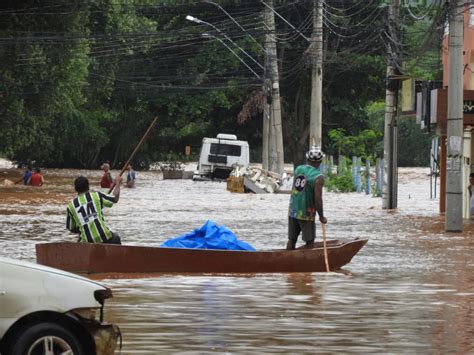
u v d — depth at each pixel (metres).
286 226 52.66
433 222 56.44
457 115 49.75
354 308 25.34
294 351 19.89
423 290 28.75
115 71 137.38
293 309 25.06
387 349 20.17
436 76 101.88
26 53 101.06
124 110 154.75
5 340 16.52
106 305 25.41
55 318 16.77
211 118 147.62
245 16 134.50
